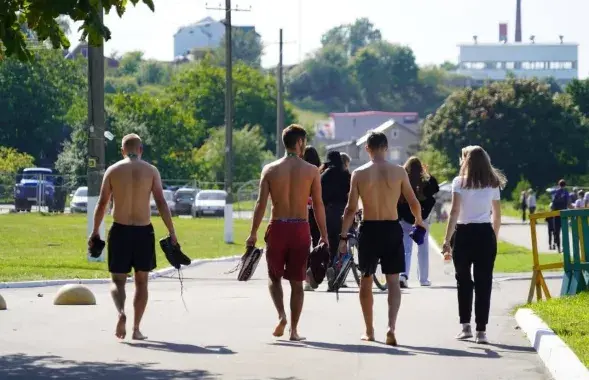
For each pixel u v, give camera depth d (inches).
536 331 1300.4
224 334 1398.9
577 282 1712.6
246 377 1073.5
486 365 1155.3
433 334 1407.5
